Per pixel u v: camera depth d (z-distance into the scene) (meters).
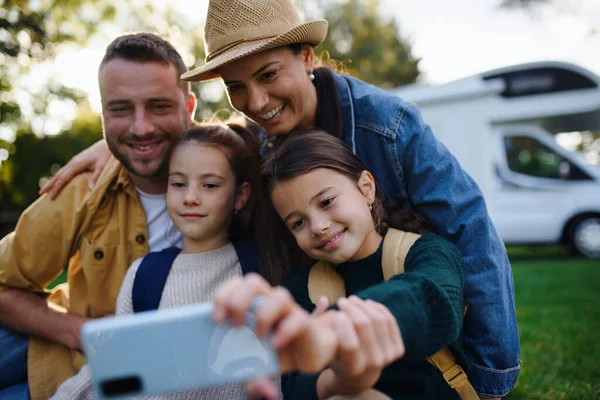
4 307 2.15
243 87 1.97
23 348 2.16
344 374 0.96
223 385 1.79
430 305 1.13
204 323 0.78
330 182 1.66
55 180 2.26
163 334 0.77
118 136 2.13
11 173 14.05
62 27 12.48
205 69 1.88
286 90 1.95
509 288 1.93
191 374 0.77
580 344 3.23
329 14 22.95
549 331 3.57
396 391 1.43
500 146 8.05
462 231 1.83
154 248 2.29
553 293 4.86
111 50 2.15
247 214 2.15
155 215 2.29
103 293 2.22
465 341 1.80
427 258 1.49
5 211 14.70
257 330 0.74
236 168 2.11
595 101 7.71
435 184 1.89
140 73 2.08
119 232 2.22
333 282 1.74
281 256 1.97
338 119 2.05
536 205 7.70
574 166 7.75
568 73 7.88
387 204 1.92
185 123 2.27
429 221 1.90
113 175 2.20
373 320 0.89
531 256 8.30
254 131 2.42
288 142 1.77
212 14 1.99
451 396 1.52
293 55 1.96
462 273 1.57
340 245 1.65
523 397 2.50
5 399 2.06
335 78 2.12
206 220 2.01
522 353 3.11
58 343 2.13
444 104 8.32
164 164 2.18
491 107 8.06
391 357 0.90
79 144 14.45
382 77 23.83
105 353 0.76
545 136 7.94
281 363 0.79
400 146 1.96
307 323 0.77
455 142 8.23
